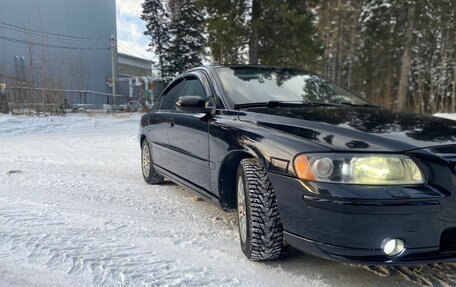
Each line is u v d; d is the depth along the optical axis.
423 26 26.08
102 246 3.15
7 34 32.03
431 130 2.60
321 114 3.00
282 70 4.24
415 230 2.22
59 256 2.95
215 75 3.88
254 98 3.56
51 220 3.77
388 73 34.22
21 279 2.61
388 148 2.32
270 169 2.60
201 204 4.41
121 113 25.56
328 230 2.29
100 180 5.62
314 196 2.31
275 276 2.68
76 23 37.22
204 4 16.89
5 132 13.23
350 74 33.75
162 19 40.03
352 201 2.21
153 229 3.58
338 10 31.23
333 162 2.31
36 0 33.94
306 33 17.48
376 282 2.60
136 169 6.53
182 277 2.65
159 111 5.03
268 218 2.72
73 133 13.27
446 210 2.23
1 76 24.44
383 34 28.47
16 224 3.64
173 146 4.37
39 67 24.64
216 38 16.94
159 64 38.78
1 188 5.05
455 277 2.65
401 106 26.08
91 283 2.56
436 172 2.26
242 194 3.02
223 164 3.22
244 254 2.99
